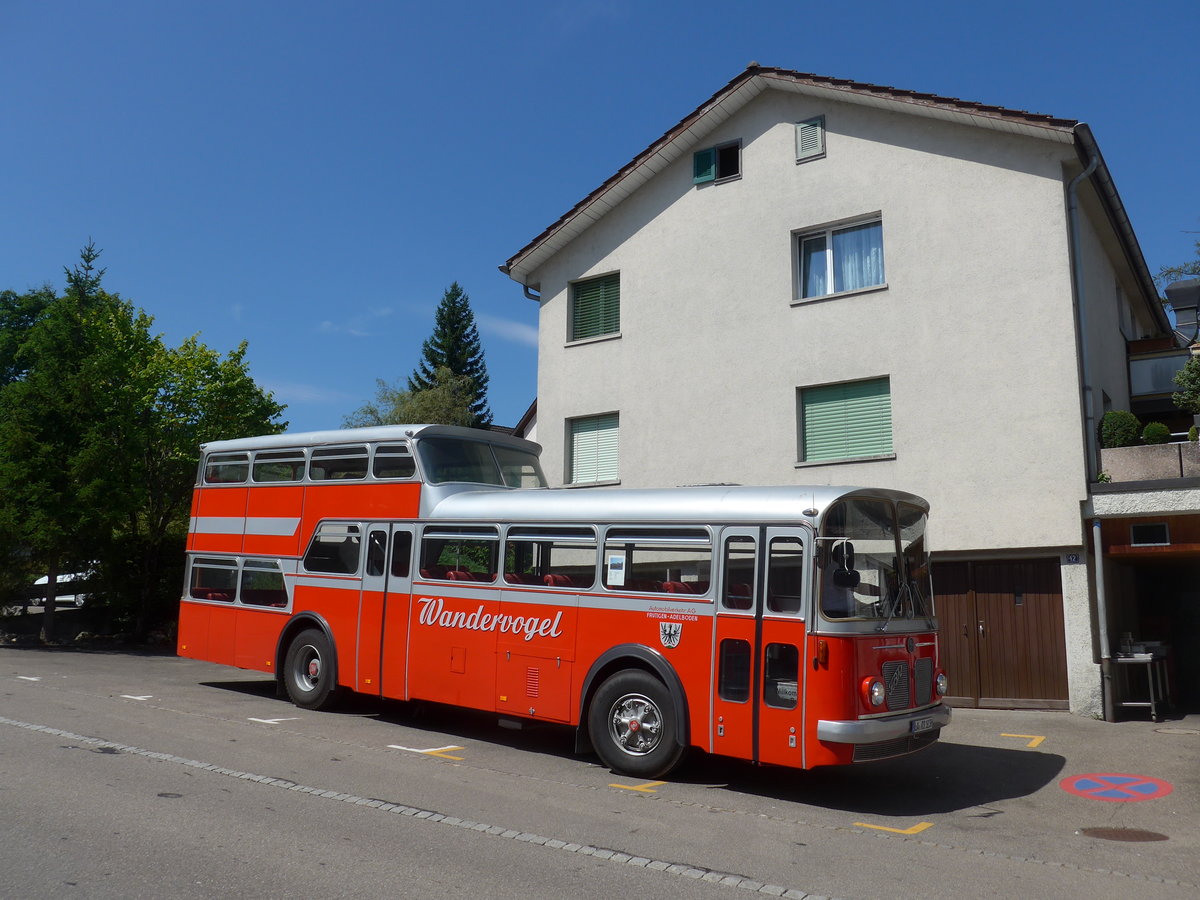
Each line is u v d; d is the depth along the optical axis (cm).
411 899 532
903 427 1495
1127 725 1251
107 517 2156
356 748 980
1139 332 2173
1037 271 1415
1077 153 1416
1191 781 937
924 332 1495
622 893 560
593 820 729
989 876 624
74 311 2348
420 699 1115
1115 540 1336
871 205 1573
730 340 1692
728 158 1762
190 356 2714
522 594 1018
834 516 848
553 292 1948
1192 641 1728
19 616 2336
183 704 1229
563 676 969
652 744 893
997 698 1388
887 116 1574
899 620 891
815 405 1611
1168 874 640
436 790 806
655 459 1753
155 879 551
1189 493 1258
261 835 648
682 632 891
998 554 1401
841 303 1581
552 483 1881
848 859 654
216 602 1357
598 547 971
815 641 812
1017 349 1415
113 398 2328
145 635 2383
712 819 754
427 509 1137
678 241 1783
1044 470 1370
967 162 1491
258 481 1341
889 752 827
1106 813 814
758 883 590
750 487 907
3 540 2103
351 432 1241
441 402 4947
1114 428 1365
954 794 882
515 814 736
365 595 1174
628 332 1823
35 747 913
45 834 632
